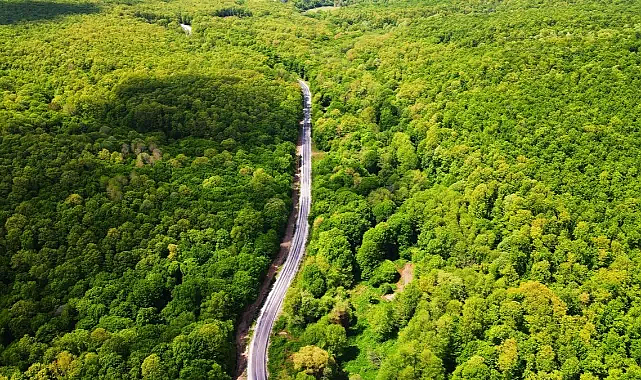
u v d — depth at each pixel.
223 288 153.00
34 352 131.88
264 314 157.62
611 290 129.25
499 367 120.62
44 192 171.75
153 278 152.88
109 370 126.06
